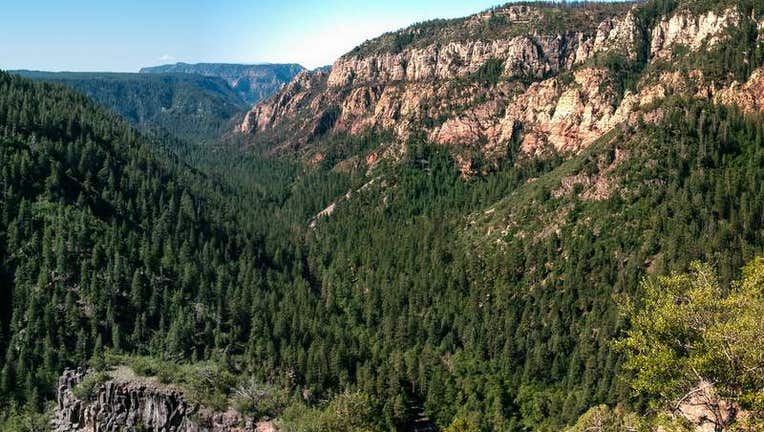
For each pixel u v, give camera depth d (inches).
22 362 5797.2
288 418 5388.8
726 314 1711.4
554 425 4997.5
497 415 5260.8
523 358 6043.3
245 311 7007.9
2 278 6437.0
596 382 5226.4
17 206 7160.4
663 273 5821.9
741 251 5659.5
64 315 6284.5
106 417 5620.1
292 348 6225.4
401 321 6904.5
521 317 6624.0
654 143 7426.2
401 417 5359.3
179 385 5772.6
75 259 6879.9
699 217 6299.2
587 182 7765.8
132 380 5797.2
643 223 6638.8
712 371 1627.7
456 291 7426.2
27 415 5570.9
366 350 6520.7
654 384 1802.4
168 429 5570.9
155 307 6737.2
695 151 7091.5
